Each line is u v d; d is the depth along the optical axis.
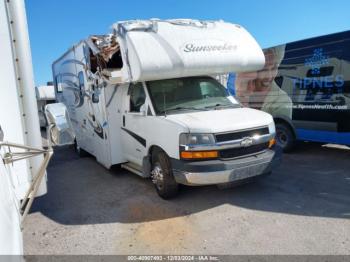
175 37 5.13
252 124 4.64
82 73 7.53
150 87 5.41
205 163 4.36
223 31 5.70
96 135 7.20
